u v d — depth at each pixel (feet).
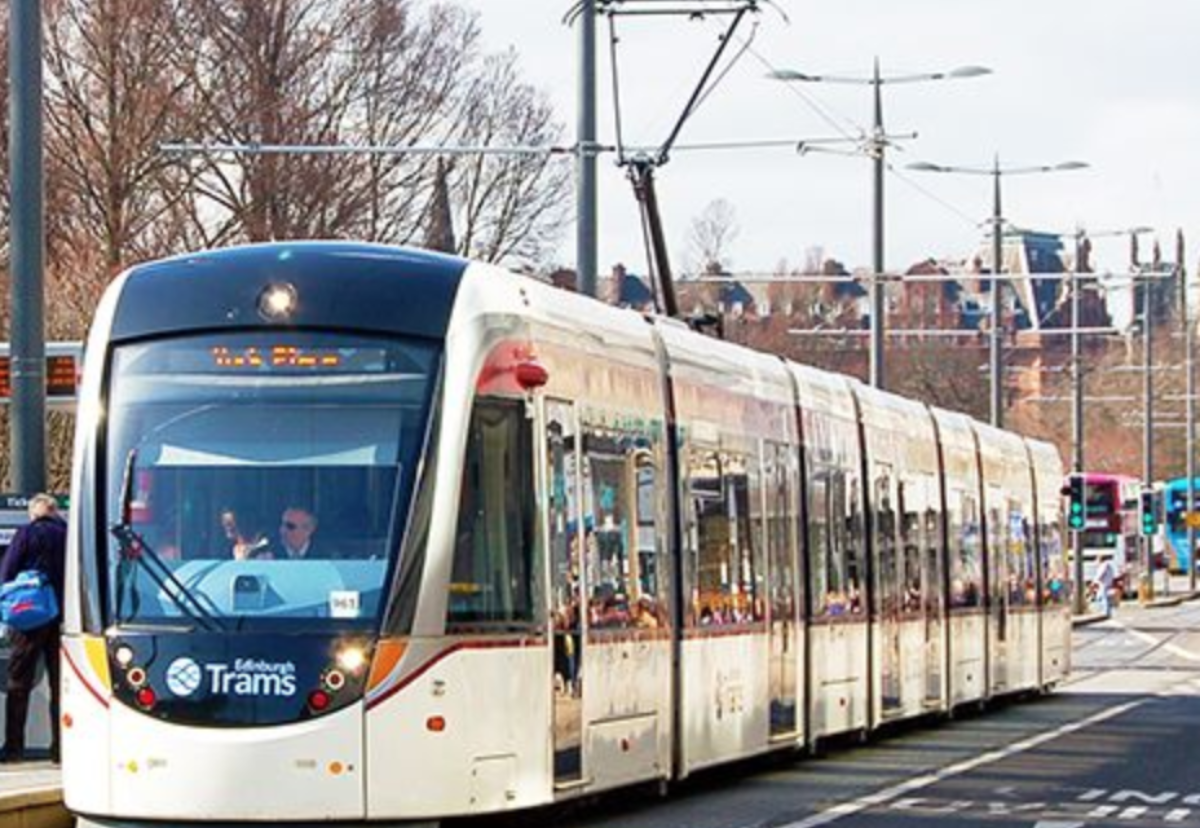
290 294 109.19
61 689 111.45
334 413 108.06
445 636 106.22
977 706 222.07
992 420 409.08
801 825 126.00
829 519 168.76
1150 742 188.24
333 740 104.63
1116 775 158.30
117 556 107.96
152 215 325.62
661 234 197.77
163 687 105.91
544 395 115.55
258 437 108.06
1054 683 259.19
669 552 132.98
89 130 317.01
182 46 327.06
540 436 114.62
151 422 109.09
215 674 105.60
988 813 133.59
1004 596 233.35
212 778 104.94
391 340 108.68
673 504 134.41
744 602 146.72
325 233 341.62
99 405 109.91
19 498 140.05
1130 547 626.64
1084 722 213.46
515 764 110.32
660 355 134.62
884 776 156.04
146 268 112.16
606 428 123.95
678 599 134.00
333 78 349.20
